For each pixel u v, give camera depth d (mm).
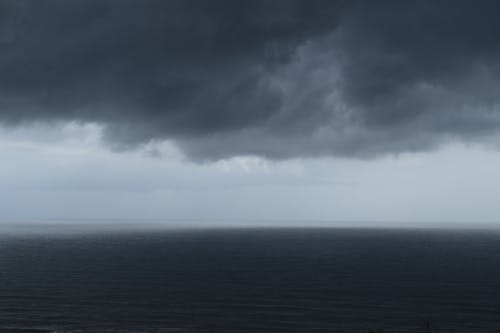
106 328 83438
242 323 87188
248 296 112500
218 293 116250
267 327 84812
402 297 111250
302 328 84188
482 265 173750
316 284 129750
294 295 113750
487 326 86500
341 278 140875
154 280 137000
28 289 120125
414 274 149000
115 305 101750
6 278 138750
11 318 89562
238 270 160375
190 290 120500
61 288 122125
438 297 111250
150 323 86938
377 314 94750
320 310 97625
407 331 83250
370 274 149625
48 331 81375
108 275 146500
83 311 95812
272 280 137250
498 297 111312
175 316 92375
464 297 111500
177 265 175000
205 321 88562
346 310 97875
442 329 84625
